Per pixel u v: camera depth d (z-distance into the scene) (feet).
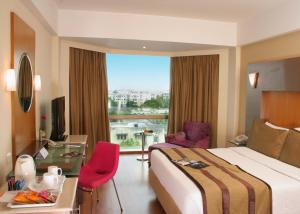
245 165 10.11
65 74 15.55
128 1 12.48
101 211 10.29
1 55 6.98
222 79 17.49
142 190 12.48
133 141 19.54
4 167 7.22
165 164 9.95
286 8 12.03
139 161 17.31
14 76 7.43
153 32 14.84
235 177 8.45
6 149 7.38
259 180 8.24
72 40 15.14
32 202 5.37
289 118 12.12
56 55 14.12
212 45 15.99
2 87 7.07
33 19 10.25
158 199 10.76
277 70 12.61
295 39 12.02
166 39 15.03
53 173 6.50
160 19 14.88
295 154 10.08
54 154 9.48
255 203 7.66
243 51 16.02
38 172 7.52
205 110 17.97
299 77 11.31
